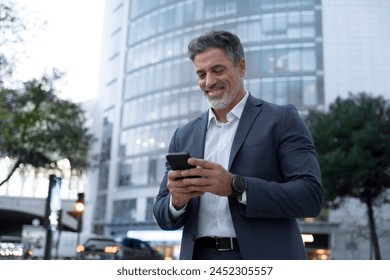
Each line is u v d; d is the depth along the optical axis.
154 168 41.59
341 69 38.03
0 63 14.59
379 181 21.03
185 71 41.84
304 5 39.62
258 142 1.85
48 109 20.48
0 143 19.92
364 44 38.84
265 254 1.71
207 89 1.96
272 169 1.82
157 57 44.62
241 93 2.01
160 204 1.97
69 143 25.33
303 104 37.09
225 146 1.95
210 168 1.61
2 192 48.09
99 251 15.94
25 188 48.62
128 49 48.53
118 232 42.25
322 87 37.53
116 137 46.69
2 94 15.86
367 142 20.42
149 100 43.88
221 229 1.82
